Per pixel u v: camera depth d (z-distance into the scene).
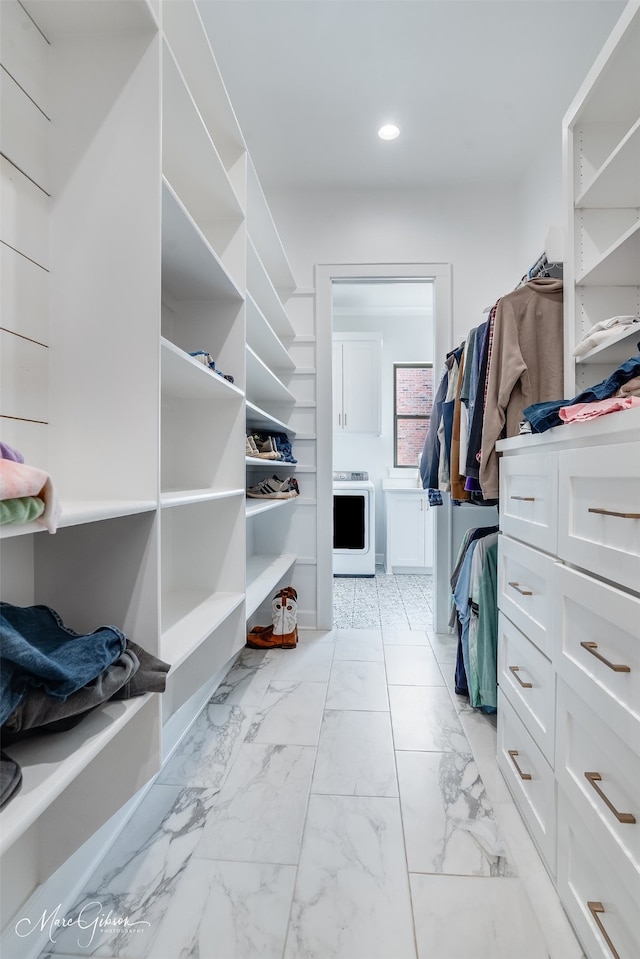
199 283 1.45
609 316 1.46
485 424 1.61
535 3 1.67
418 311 4.91
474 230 2.80
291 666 2.27
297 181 2.77
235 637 1.59
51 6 0.85
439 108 2.19
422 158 2.55
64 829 0.92
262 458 2.10
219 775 1.43
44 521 0.56
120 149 0.90
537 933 0.94
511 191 2.79
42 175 0.89
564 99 2.13
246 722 1.74
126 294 0.90
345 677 2.14
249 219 2.01
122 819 1.21
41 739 0.68
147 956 0.89
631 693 0.75
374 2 1.67
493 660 1.76
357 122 2.28
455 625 2.13
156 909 0.98
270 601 2.91
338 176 2.72
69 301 0.91
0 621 0.60
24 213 0.84
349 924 0.95
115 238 0.90
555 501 1.06
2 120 0.79
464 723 1.74
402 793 1.35
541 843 1.11
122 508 0.77
